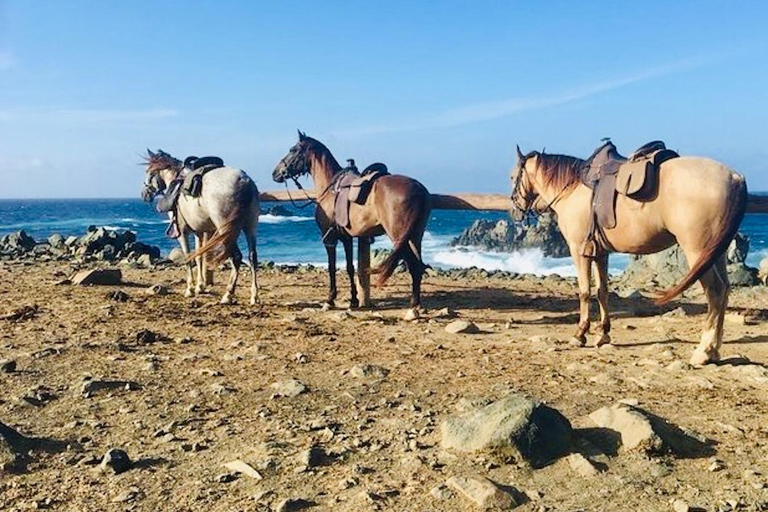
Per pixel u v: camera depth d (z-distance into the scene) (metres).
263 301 12.34
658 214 7.04
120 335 8.70
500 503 3.87
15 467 4.55
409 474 4.34
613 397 5.95
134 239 23.53
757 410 5.54
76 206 164.62
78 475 4.44
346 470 4.44
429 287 14.67
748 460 4.46
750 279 13.84
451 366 7.23
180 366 7.22
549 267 32.59
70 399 5.99
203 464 4.59
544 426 4.56
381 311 11.48
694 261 6.75
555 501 3.94
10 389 6.24
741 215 6.57
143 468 4.53
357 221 10.67
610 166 7.66
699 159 6.91
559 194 8.40
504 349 8.15
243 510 3.92
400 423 5.32
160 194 14.21
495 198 10.51
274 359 7.55
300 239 47.56
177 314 10.48
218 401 5.96
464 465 4.42
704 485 4.11
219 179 11.32
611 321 10.33
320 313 11.04
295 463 4.55
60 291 12.79
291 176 12.19
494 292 13.90
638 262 15.48
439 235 51.88
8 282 14.23
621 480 4.17
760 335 8.87
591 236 7.91
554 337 9.04
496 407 4.81
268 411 5.67
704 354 7.16
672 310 11.12
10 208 145.50
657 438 4.54
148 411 5.69
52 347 7.84
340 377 6.77
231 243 11.36
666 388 6.26
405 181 10.15
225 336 8.88
